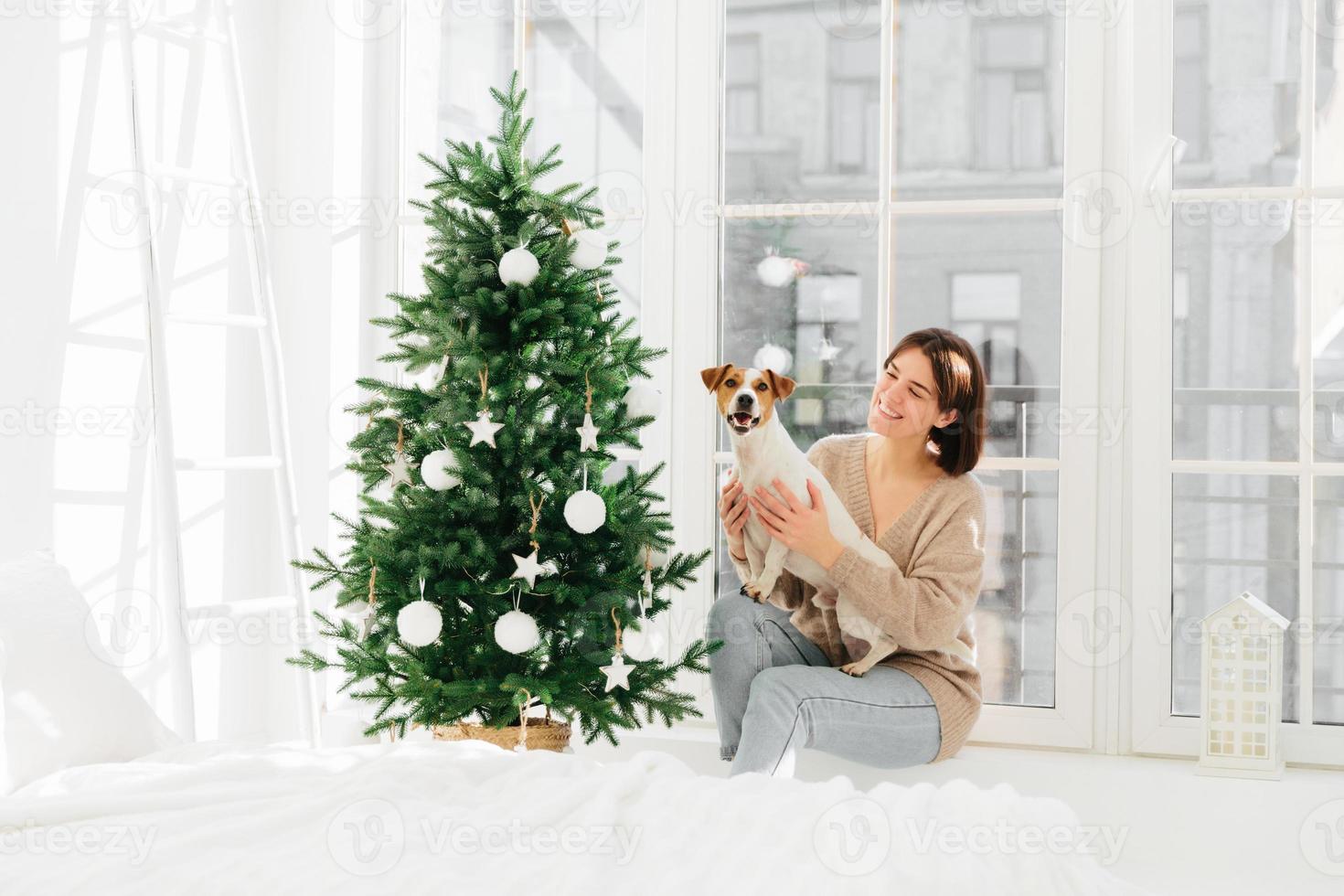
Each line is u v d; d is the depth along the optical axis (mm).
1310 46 2477
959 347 2355
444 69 2982
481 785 1510
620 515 2295
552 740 2324
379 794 1416
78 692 1788
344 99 2916
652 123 2797
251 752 1773
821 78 2734
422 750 1627
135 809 1410
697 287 2762
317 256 2910
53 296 2307
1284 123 2498
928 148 2684
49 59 2303
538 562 2270
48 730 1728
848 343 2721
